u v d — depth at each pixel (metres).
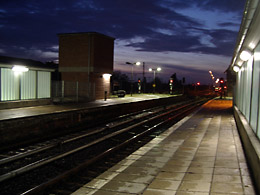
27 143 11.02
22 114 16.38
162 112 24.09
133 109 23.83
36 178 6.90
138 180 5.98
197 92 78.62
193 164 7.06
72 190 6.07
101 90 35.50
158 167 6.94
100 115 18.06
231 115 19.30
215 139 10.44
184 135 11.55
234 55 11.59
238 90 16.17
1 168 7.70
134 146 10.51
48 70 23.12
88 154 9.38
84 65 33.50
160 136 11.48
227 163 7.00
